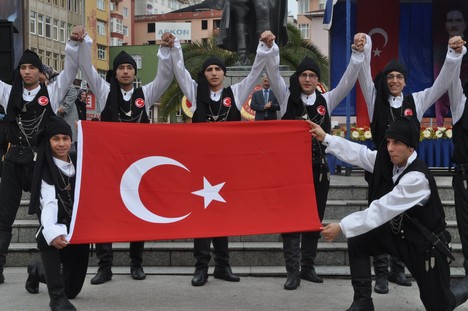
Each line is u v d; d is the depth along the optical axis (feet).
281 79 19.95
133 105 19.67
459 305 15.71
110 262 19.57
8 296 17.94
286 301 17.48
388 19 34.94
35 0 139.13
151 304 17.12
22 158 19.01
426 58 35.04
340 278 20.17
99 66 178.29
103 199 16.30
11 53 24.91
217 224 16.61
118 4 211.61
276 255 21.21
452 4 34.65
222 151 17.07
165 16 253.85
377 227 14.85
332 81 34.94
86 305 16.98
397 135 14.42
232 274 19.81
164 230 16.39
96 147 16.53
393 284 19.51
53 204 15.71
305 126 17.17
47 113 19.21
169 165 16.87
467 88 18.31
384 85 19.11
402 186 14.21
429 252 14.42
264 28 35.86
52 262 15.87
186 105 38.55
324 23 33.81
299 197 16.94
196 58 73.20
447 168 33.35
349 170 30.53
